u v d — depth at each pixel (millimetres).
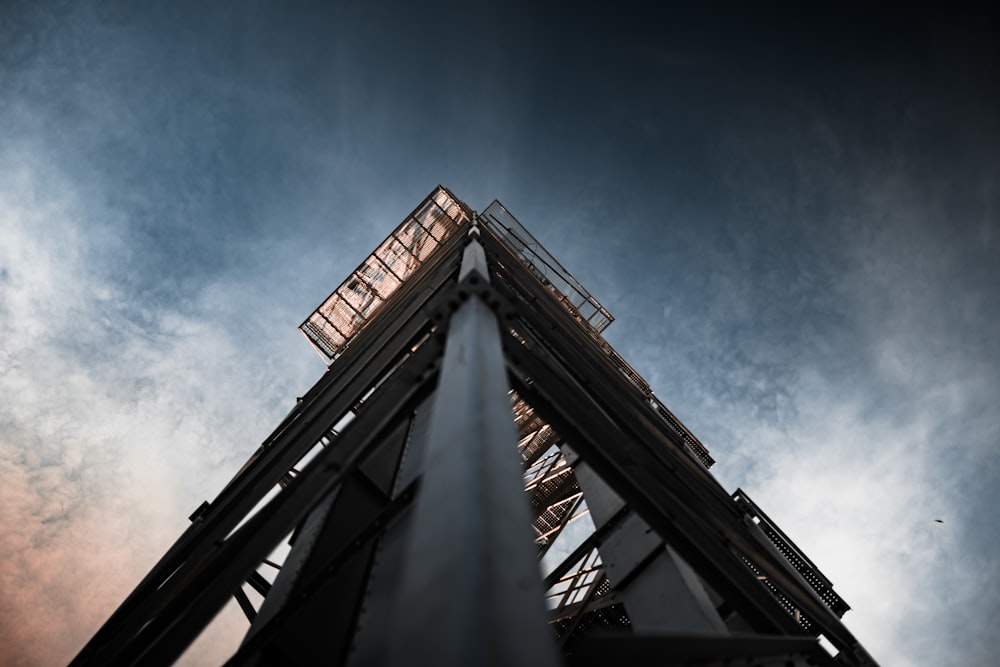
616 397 6621
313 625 3881
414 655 1495
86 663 5148
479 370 2676
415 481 3629
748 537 5430
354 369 6602
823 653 4191
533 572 1794
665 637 2135
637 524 6332
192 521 6992
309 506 3408
